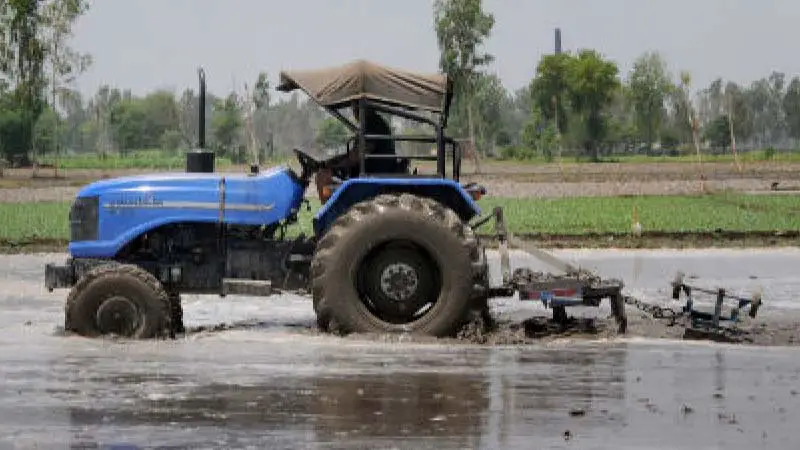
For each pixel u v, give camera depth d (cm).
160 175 1775
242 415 1188
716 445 1086
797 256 3139
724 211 4644
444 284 1680
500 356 1554
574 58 14800
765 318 1991
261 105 11700
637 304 1820
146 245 1777
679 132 17600
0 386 1328
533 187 6719
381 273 1697
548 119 15200
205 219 1741
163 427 1138
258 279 1767
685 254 3186
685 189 6419
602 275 2686
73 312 1672
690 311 1805
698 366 1488
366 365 1475
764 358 1553
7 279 2556
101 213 1750
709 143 18712
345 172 1791
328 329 1697
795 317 2000
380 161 1767
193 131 15288
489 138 17700
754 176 8038
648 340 1706
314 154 1759
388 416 1188
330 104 1723
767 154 14100
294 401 1255
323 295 1684
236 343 1644
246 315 1978
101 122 17738
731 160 13412
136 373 1410
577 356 1559
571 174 8706
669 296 2308
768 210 4744
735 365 1498
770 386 1357
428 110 1719
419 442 1088
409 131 1956
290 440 1090
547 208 4869
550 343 1672
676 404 1255
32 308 2062
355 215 1680
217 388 1320
